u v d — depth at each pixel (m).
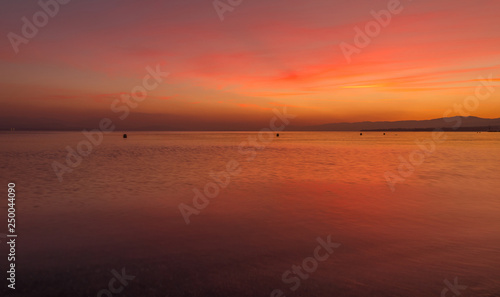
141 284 5.68
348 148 48.81
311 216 10.16
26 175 19.02
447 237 8.16
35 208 11.09
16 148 45.56
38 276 5.95
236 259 6.79
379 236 8.26
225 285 5.66
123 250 7.27
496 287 5.56
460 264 6.52
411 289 5.51
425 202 12.09
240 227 9.04
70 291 5.41
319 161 28.00
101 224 9.26
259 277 5.96
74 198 12.72
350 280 5.85
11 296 5.21
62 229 8.78
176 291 5.44
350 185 15.89
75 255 6.96
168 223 9.41
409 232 8.57
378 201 12.29
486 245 7.59
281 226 9.13
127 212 10.61
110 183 16.28
